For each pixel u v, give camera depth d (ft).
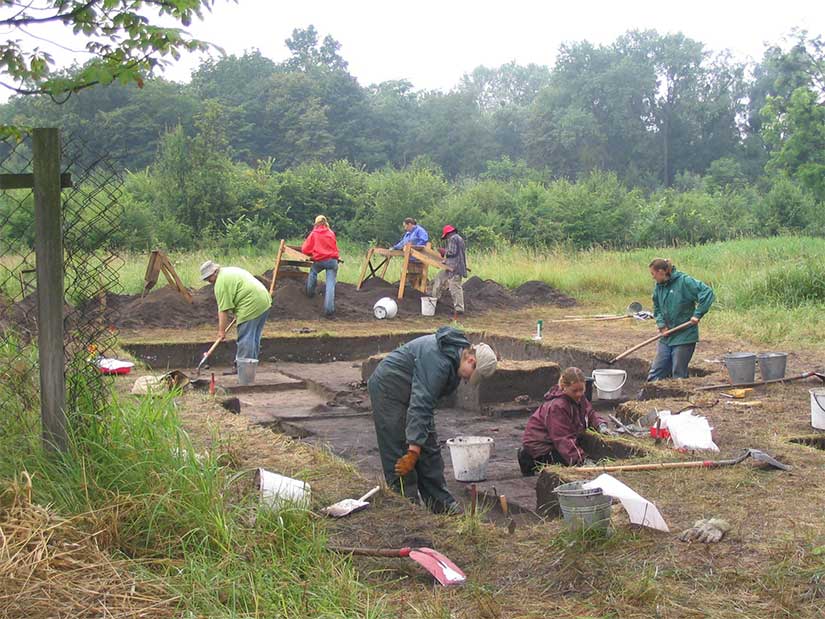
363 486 19.22
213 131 123.34
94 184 18.60
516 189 144.36
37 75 16.78
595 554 15.42
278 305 59.62
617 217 123.65
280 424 33.94
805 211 135.85
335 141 237.45
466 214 122.21
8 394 18.44
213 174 118.21
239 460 20.90
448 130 261.85
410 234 65.26
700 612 13.34
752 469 20.47
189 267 80.18
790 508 17.79
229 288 39.19
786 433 24.44
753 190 205.26
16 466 16.60
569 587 14.42
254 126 217.56
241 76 231.71
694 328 34.76
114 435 17.74
